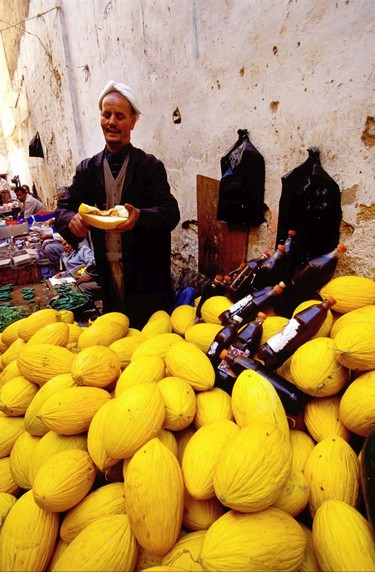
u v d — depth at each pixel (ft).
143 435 3.10
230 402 3.80
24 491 4.03
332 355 3.61
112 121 7.74
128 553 2.68
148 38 10.10
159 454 2.85
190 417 3.52
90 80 16.51
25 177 52.26
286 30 5.61
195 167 9.27
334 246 5.57
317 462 3.12
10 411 4.30
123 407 3.15
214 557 2.41
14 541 2.94
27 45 27.61
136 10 10.32
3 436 4.18
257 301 4.96
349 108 4.91
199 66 8.11
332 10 4.82
